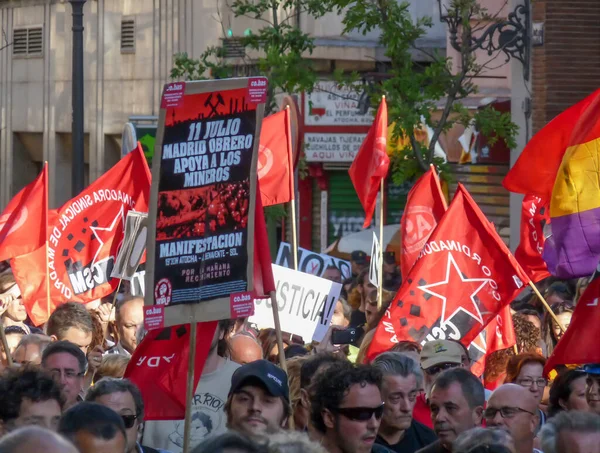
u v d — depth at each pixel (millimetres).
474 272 17328
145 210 20766
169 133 12234
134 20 58312
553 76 33094
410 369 13031
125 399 11625
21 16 66500
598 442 9641
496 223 35781
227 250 12031
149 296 12234
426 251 17312
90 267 20656
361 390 11219
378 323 17766
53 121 64375
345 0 31750
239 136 12031
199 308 12086
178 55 39281
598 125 14656
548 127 17109
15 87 67312
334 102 44188
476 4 32656
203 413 13453
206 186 12148
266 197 20516
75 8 32281
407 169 31297
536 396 15062
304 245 47438
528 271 20812
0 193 68812
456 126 36562
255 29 47906
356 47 44469
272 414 11508
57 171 64688
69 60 62938
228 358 14406
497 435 9852
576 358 13375
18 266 20188
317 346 19469
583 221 14703
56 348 13500
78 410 9766
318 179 45906
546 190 17281
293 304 18938
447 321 17219
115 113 60000
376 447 12586
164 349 13414
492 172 35875
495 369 16828
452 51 38750
